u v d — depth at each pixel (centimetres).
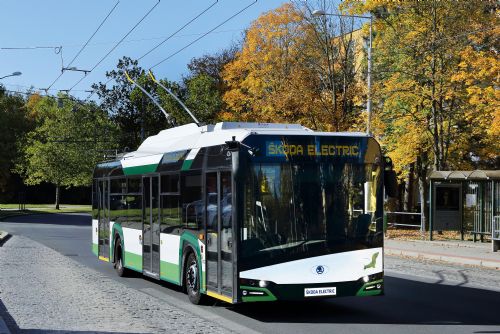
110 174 1758
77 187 9556
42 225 4416
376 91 2988
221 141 1091
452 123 3012
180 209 1241
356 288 1042
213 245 1088
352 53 3644
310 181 1038
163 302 1209
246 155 1013
